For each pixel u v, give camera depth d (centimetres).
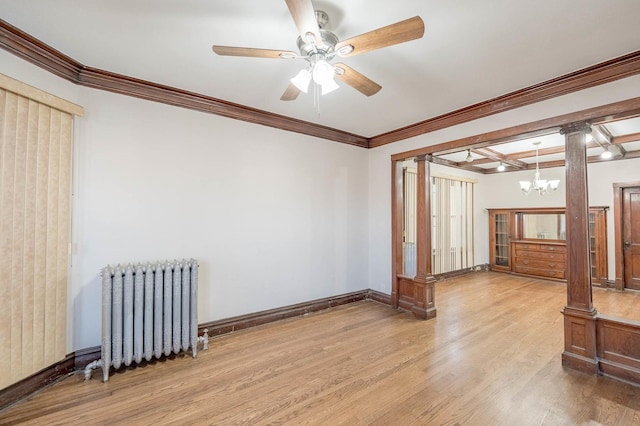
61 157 236
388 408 203
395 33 157
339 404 207
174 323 267
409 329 347
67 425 184
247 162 351
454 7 177
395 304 427
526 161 623
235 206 341
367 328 350
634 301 462
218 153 329
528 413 198
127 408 201
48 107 227
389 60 237
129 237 275
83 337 252
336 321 373
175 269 268
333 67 185
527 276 650
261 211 362
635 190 531
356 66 246
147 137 286
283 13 185
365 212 475
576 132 263
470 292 519
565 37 206
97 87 261
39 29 200
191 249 310
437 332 338
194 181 313
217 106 324
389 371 251
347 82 213
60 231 236
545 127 279
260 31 203
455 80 270
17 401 205
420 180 402
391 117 371
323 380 238
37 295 219
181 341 271
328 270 427
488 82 274
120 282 242
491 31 200
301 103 327
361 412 199
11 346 203
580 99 258
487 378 241
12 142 205
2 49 198
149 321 254
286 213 384
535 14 183
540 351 289
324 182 423
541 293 512
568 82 261
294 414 197
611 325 244
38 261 220
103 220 263
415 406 205
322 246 421
